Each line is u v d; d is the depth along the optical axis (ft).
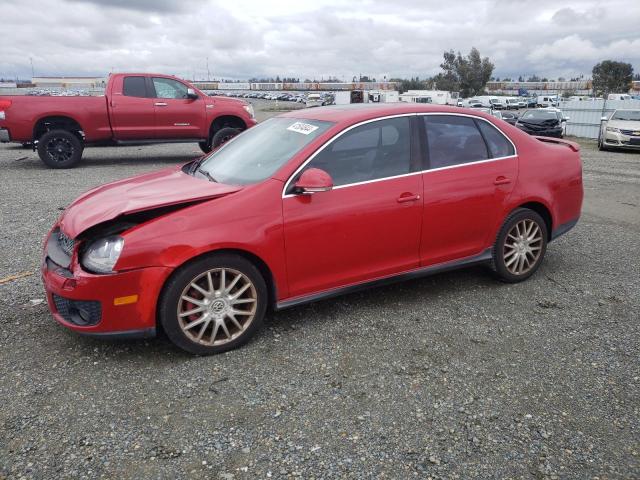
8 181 31.78
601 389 10.21
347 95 187.83
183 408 9.50
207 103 40.19
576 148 16.81
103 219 10.62
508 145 15.07
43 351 11.43
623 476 7.91
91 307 10.49
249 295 11.66
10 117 34.96
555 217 15.88
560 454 8.39
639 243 20.42
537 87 417.90
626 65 259.39
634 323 13.12
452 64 287.89
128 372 10.65
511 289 15.28
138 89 37.93
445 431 8.93
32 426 8.94
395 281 13.61
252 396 9.87
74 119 36.40
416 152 13.48
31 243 19.03
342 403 9.68
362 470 8.00
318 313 13.53
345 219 12.28
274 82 474.90
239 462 8.15
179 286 10.71
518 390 10.14
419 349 11.70
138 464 8.09
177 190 12.09
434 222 13.65
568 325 12.97
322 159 12.22
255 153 13.44
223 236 10.90
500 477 7.88
